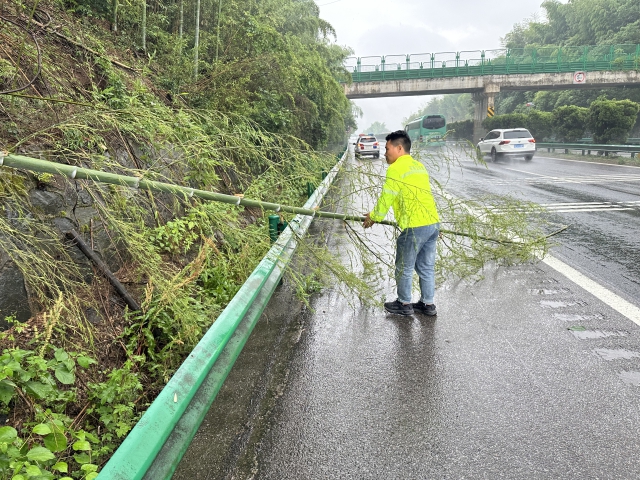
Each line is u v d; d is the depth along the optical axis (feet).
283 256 14.07
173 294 10.74
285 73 29.60
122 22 24.29
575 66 142.82
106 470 5.27
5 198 9.59
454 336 13.21
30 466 5.99
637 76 141.49
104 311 11.28
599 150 81.20
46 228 9.93
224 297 13.71
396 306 14.90
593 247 22.20
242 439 8.81
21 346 8.93
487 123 136.77
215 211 13.61
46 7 17.07
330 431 9.04
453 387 10.54
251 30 28.43
